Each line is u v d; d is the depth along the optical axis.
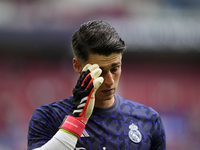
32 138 6.08
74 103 5.39
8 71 32.03
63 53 33.03
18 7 32.84
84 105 5.29
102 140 6.00
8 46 31.91
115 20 34.50
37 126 6.11
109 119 6.29
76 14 33.81
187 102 34.09
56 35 32.62
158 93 34.44
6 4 32.34
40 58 32.78
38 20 32.81
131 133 6.25
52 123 6.13
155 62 34.41
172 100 34.00
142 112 6.68
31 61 32.59
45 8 33.12
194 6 35.78
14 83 31.83
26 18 32.59
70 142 5.18
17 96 31.50
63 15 33.53
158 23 34.22
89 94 5.30
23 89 31.84
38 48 32.47
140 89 34.31
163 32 33.69
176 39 33.69
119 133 6.19
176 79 34.47
